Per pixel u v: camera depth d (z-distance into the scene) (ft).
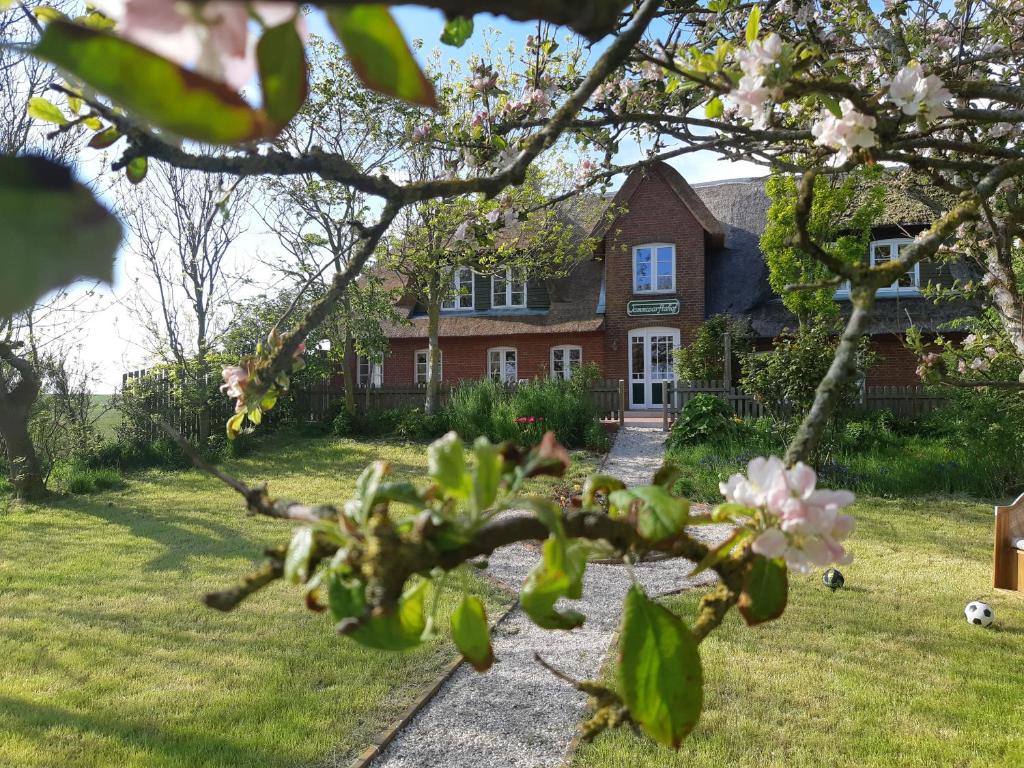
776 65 4.59
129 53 0.79
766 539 2.31
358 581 1.74
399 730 12.79
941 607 18.74
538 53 9.47
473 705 13.79
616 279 68.33
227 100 0.83
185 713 12.96
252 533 26.96
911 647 16.08
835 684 14.20
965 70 9.96
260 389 4.52
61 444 41.47
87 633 16.63
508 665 15.58
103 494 35.76
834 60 7.14
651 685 2.23
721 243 68.69
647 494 2.26
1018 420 33.94
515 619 18.26
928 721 12.75
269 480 39.19
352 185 3.36
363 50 1.14
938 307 57.00
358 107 42.14
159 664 14.99
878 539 26.20
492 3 1.23
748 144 9.23
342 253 4.25
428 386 57.21
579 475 37.78
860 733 12.38
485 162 8.48
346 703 13.50
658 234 67.10
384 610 1.61
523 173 3.88
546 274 58.18
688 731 2.23
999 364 18.57
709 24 9.78
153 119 0.82
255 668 14.87
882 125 4.88
